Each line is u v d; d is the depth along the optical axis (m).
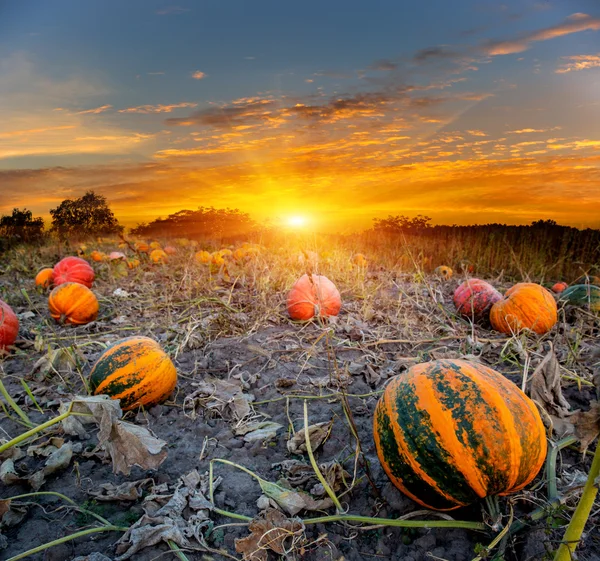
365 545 1.03
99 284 3.77
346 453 1.33
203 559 0.98
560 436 1.31
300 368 1.93
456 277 4.43
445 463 0.95
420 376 1.05
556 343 2.09
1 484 1.21
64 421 1.40
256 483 1.21
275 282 3.23
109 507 1.13
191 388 1.75
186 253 5.13
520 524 0.99
